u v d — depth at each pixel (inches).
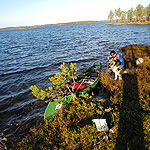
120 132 193.8
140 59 420.5
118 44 1042.1
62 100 265.0
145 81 327.9
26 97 376.5
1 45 1397.6
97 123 214.8
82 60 677.9
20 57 820.6
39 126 240.4
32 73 554.3
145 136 182.5
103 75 402.0
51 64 652.1
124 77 377.7
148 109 237.6
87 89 323.0
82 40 1363.2
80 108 250.2
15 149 197.0
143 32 1776.6
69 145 180.4
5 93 402.9
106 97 330.3
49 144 189.5
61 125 218.5
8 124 279.4
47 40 1578.5
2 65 676.1
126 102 268.8
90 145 176.2
